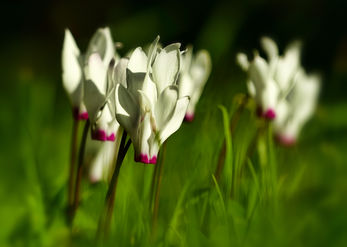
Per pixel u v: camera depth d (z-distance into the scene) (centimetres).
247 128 65
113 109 56
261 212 58
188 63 61
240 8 134
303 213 62
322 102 104
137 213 58
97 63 56
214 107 64
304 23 139
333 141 80
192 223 57
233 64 79
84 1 165
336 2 138
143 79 54
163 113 54
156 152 54
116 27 127
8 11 159
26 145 68
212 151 62
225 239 57
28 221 60
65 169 64
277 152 67
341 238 58
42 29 161
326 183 68
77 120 59
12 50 147
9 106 85
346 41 137
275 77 62
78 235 59
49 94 87
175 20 139
